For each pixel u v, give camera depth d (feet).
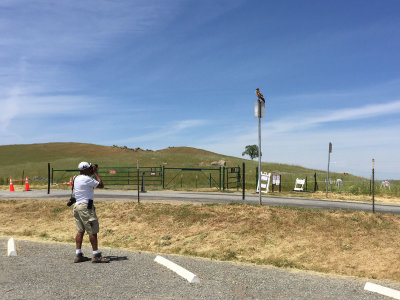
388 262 29.01
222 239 35.65
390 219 36.73
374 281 23.18
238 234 36.17
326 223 36.14
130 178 111.34
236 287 19.61
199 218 40.47
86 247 30.99
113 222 42.86
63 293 17.49
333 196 69.77
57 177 127.85
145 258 26.58
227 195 67.46
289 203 54.24
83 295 17.31
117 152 229.45
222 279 21.22
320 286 20.63
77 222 24.80
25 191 79.00
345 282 22.00
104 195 66.03
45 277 20.29
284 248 32.86
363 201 62.13
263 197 63.93
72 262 24.62
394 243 31.96
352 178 104.63
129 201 54.03
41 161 205.98
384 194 74.23
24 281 19.34
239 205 44.04
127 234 39.63
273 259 30.83
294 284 20.83
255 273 23.34
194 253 32.96
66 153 233.55
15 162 207.41
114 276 20.99
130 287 18.84
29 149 253.65
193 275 20.24
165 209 44.06
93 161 155.02
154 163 147.43
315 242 33.22
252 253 32.55
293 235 34.73
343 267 28.84
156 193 71.72
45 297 16.80
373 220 36.22
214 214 40.83
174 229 39.29
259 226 36.91
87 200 24.59
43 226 44.06
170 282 20.02
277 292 19.01
